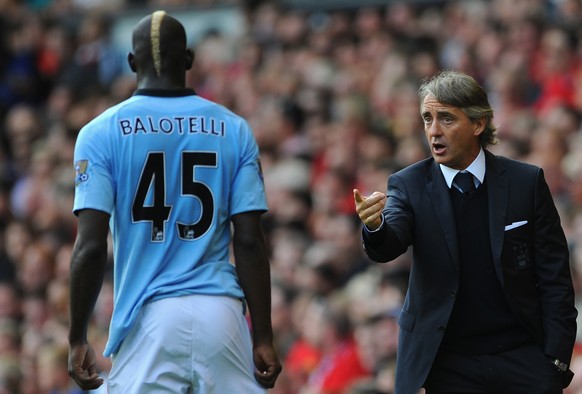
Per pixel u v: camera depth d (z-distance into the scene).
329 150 44.97
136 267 19.00
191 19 61.00
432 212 18.50
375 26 53.94
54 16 66.50
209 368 18.83
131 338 18.92
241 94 53.41
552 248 18.45
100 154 19.03
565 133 39.09
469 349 18.44
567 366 18.23
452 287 18.31
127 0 64.62
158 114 19.28
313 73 51.59
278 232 41.50
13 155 58.41
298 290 35.84
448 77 18.41
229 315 19.03
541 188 18.58
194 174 19.20
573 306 18.42
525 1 49.25
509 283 18.25
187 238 19.12
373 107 47.00
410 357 18.44
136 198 19.06
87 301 18.72
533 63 46.03
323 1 58.59
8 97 62.72
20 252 47.56
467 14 51.56
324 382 31.55
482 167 18.61
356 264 37.38
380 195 17.70
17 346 39.91
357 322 32.69
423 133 44.19
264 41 56.47
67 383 35.75
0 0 67.69
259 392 19.19
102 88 58.19
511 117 41.81
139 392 18.70
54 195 48.84
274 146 47.59
